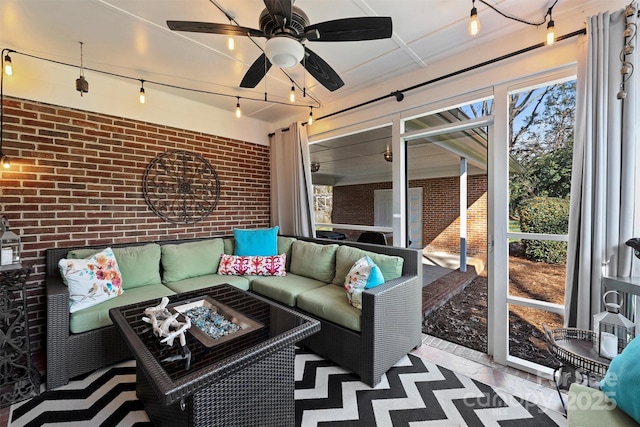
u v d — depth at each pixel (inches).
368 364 73.4
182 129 127.6
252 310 69.2
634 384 35.7
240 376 49.5
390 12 72.8
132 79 108.7
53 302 72.2
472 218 100.1
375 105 117.3
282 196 155.9
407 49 90.4
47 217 93.9
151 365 45.7
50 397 69.2
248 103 134.6
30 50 87.3
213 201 139.0
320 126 139.6
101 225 105.2
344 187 146.6
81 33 79.2
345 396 69.4
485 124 91.0
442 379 76.2
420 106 104.6
